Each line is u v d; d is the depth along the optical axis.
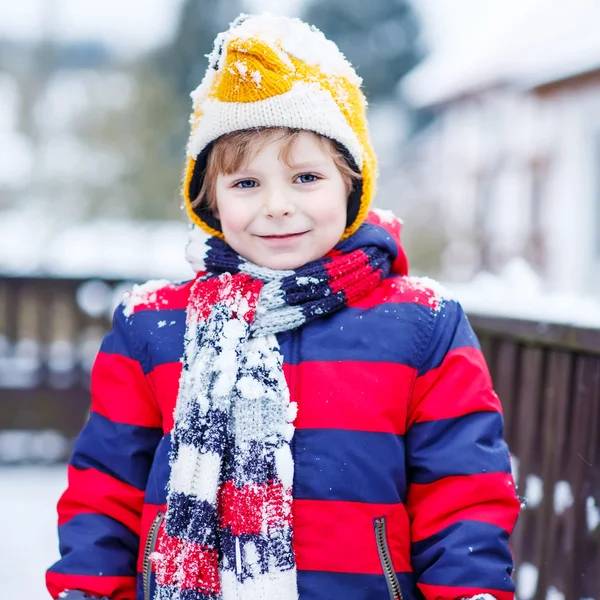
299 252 1.32
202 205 1.45
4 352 4.39
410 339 1.31
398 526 1.25
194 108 1.42
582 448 1.72
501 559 1.21
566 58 10.12
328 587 1.20
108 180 17.75
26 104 17.98
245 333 1.27
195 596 1.17
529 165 13.46
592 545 1.67
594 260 11.51
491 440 1.28
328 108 1.29
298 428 1.25
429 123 24.20
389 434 1.26
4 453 4.32
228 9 20.48
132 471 1.36
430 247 16.58
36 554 3.02
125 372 1.39
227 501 1.21
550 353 1.87
